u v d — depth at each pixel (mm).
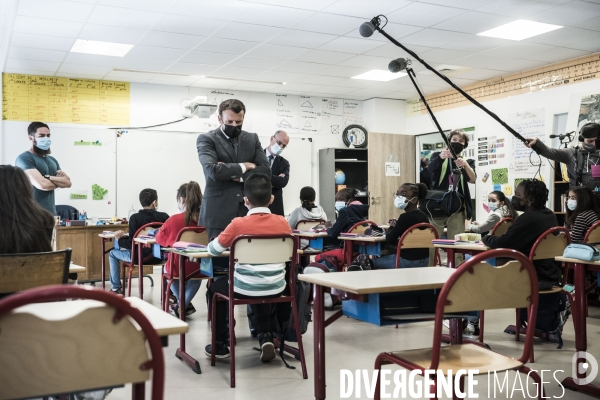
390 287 1819
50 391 1037
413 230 4133
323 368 2215
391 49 6629
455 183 5516
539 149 4926
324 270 3090
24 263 1831
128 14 5281
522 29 5938
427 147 9555
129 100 8172
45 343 1031
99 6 5051
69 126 7789
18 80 7543
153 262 4949
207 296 3918
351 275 2139
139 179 8195
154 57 6844
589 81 6934
